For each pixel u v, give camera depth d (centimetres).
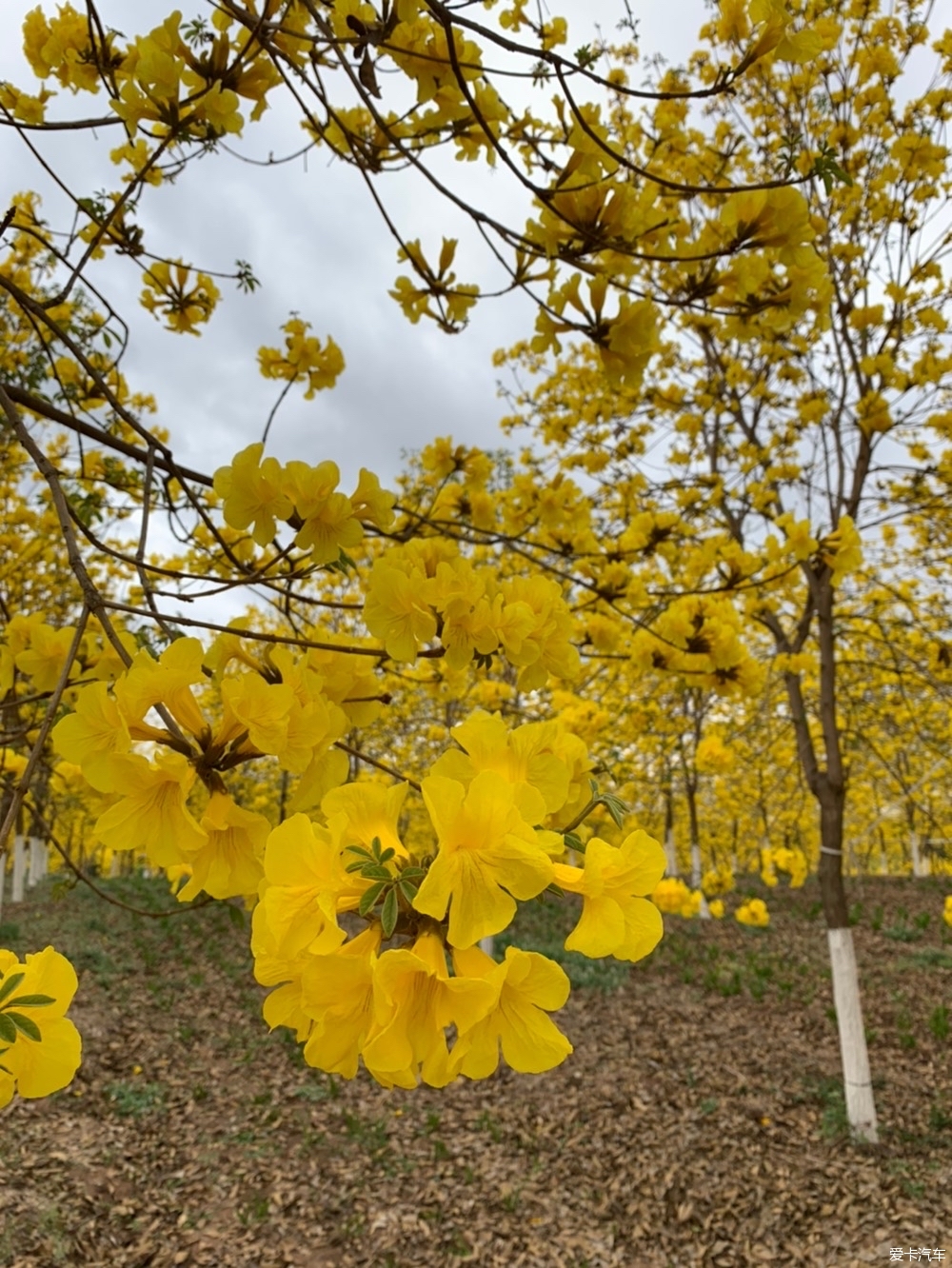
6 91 223
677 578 439
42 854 1602
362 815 78
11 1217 425
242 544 237
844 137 493
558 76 140
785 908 1291
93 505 240
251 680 92
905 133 488
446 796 66
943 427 527
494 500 294
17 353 362
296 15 193
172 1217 460
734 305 187
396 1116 584
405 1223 464
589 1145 535
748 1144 524
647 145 420
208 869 94
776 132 529
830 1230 438
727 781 1099
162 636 176
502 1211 474
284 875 69
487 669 132
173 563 543
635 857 76
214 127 175
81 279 191
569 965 884
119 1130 539
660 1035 710
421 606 128
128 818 88
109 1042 665
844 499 549
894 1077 616
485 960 69
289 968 71
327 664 137
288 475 121
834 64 505
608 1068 643
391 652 126
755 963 912
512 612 127
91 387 287
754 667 264
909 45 500
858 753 946
